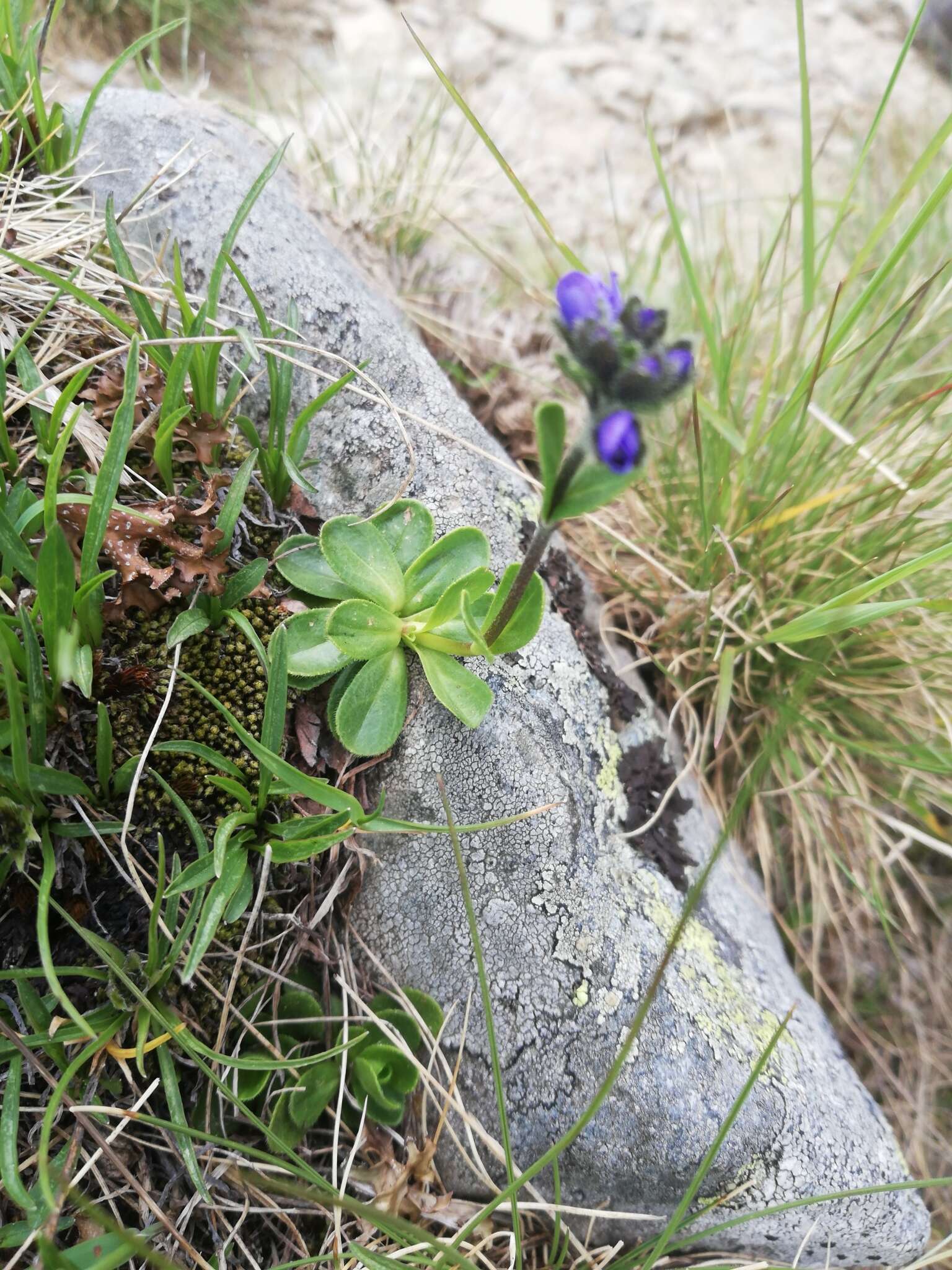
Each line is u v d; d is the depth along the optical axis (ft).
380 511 0.54
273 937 0.49
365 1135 0.51
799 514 0.69
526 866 0.52
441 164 1.16
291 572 0.52
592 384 0.36
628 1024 0.51
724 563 0.68
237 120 0.80
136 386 0.45
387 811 0.52
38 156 0.62
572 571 0.65
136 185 0.63
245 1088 0.48
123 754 0.47
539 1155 0.51
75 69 1.03
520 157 1.30
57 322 0.55
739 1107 0.43
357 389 0.52
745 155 1.36
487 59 1.43
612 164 1.32
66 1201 0.42
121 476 0.47
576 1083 0.51
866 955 0.77
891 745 0.70
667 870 0.58
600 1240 0.53
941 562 0.70
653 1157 0.50
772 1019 0.55
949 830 0.80
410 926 0.52
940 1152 0.71
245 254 0.61
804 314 0.68
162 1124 0.41
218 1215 0.46
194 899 0.45
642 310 0.37
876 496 0.69
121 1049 0.43
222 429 0.53
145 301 0.51
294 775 0.43
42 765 0.43
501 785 0.52
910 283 0.85
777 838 0.73
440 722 0.53
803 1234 0.52
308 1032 0.51
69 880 0.46
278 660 0.45
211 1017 0.48
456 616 0.50
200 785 0.48
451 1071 0.52
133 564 0.47
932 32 1.50
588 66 1.43
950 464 0.66
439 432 0.55
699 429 0.65
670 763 0.63
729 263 0.87
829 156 1.34
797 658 0.69
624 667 0.67
